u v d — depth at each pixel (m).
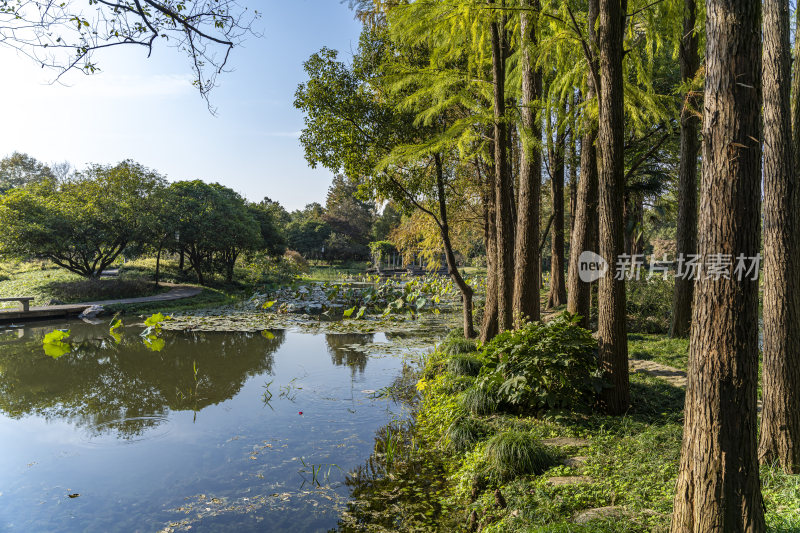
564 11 6.78
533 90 8.46
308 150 10.86
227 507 4.50
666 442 4.63
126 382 9.11
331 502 4.55
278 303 21.66
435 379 8.12
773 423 4.00
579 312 8.58
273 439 6.20
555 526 3.09
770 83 4.04
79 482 5.06
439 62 8.70
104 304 18.75
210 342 13.26
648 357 8.53
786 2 3.99
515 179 14.38
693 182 9.68
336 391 8.41
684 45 9.42
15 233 19.44
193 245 27.05
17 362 10.82
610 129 5.63
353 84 10.54
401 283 32.28
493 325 9.86
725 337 2.46
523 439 4.55
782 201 3.97
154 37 3.37
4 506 4.56
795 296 3.94
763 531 2.49
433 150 8.48
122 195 23.59
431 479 4.94
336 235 59.25
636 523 3.11
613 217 5.68
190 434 6.40
